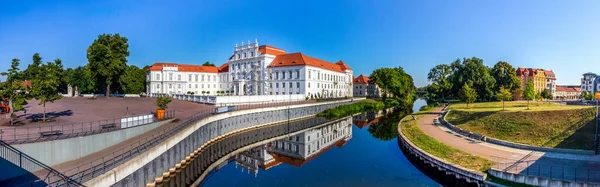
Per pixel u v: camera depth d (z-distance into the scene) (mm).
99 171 17516
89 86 95438
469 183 24125
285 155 38812
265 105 60156
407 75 126375
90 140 21938
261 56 97562
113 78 77625
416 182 26312
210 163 35625
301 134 53438
